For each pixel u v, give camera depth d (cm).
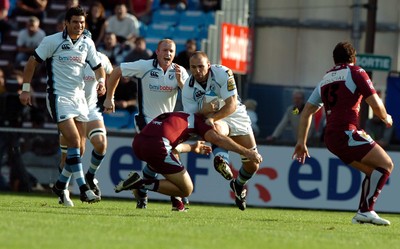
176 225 3362
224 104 4028
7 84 7238
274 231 3338
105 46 7431
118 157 5822
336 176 5756
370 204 3897
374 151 3803
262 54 7538
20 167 6106
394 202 5750
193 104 4041
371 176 3847
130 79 7031
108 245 2647
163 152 3788
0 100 6562
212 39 8100
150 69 4472
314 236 3212
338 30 7519
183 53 6806
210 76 4009
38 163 6103
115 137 5822
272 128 7425
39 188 6103
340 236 3272
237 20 8375
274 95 7438
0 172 6116
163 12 8425
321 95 3884
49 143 6097
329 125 3850
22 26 8325
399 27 7731
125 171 5822
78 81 4309
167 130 3803
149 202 5697
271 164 5806
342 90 3803
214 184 5781
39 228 3022
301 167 5791
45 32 8288
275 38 7538
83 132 4388
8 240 2664
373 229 3709
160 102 4506
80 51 4284
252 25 7525
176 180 3834
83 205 4650
